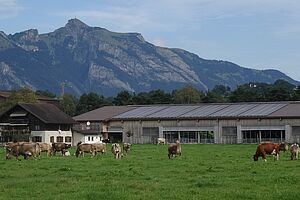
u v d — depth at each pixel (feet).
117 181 93.71
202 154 204.13
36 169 126.31
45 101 632.38
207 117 419.54
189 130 428.15
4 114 426.10
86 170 120.57
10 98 479.41
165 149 266.98
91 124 463.83
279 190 78.13
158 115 447.01
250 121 405.18
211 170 116.98
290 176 97.66
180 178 100.07
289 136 390.83
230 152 223.51
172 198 72.33
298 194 72.74
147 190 80.07
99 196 73.20
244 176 101.96
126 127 453.58
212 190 79.71
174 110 458.91
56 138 421.59
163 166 132.57
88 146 192.75
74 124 443.32
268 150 152.76
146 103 652.89
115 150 181.37
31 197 75.25
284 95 615.98
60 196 75.00
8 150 176.76
